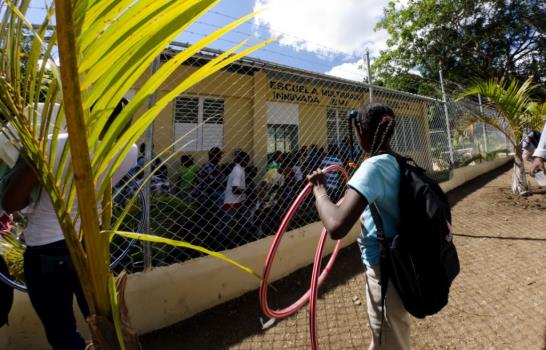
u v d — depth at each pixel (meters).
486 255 3.45
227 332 2.37
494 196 5.90
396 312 1.33
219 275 2.71
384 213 1.27
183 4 0.48
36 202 1.25
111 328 0.64
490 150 9.90
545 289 2.64
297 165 4.40
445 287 1.15
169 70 0.55
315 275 1.75
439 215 1.13
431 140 6.85
